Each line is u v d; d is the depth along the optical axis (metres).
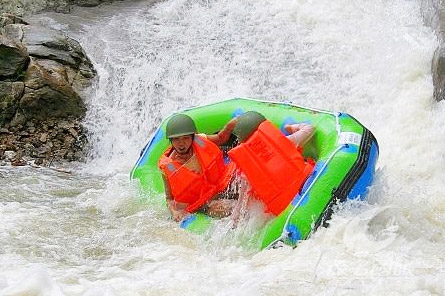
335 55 20.19
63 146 18.08
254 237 10.94
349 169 11.11
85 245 11.11
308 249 10.34
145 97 19.52
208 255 10.66
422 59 18.66
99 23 22.56
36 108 18.36
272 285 8.90
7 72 18.27
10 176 15.85
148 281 9.40
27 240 11.21
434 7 20.09
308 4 22.27
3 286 8.80
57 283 9.14
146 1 24.00
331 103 18.72
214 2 23.22
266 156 11.19
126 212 12.87
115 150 18.42
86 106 19.02
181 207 12.16
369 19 21.42
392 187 13.19
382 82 18.75
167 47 21.03
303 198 10.87
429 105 17.39
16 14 23.16
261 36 21.36
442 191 13.47
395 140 16.70
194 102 19.45
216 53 20.77
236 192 12.04
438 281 8.70
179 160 12.11
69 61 19.53
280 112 12.91
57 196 14.19
